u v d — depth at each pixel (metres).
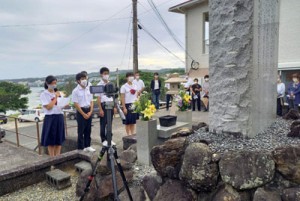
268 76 2.79
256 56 2.38
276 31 3.01
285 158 1.90
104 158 3.13
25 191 3.62
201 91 10.70
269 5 2.67
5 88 33.66
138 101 3.78
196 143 2.20
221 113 2.48
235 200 1.89
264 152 1.99
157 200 2.29
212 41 2.47
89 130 4.72
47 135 4.56
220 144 2.24
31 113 18.88
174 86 9.97
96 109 10.99
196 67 12.30
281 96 7.07
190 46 12.55
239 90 2.33
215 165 2.03
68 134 7.02
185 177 2.13
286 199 1.82
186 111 4.84
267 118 2.83
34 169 3.82
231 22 2.30
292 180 1.88
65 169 4.23
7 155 5.36
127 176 3.05
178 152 2.34
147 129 3.58
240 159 1.95
